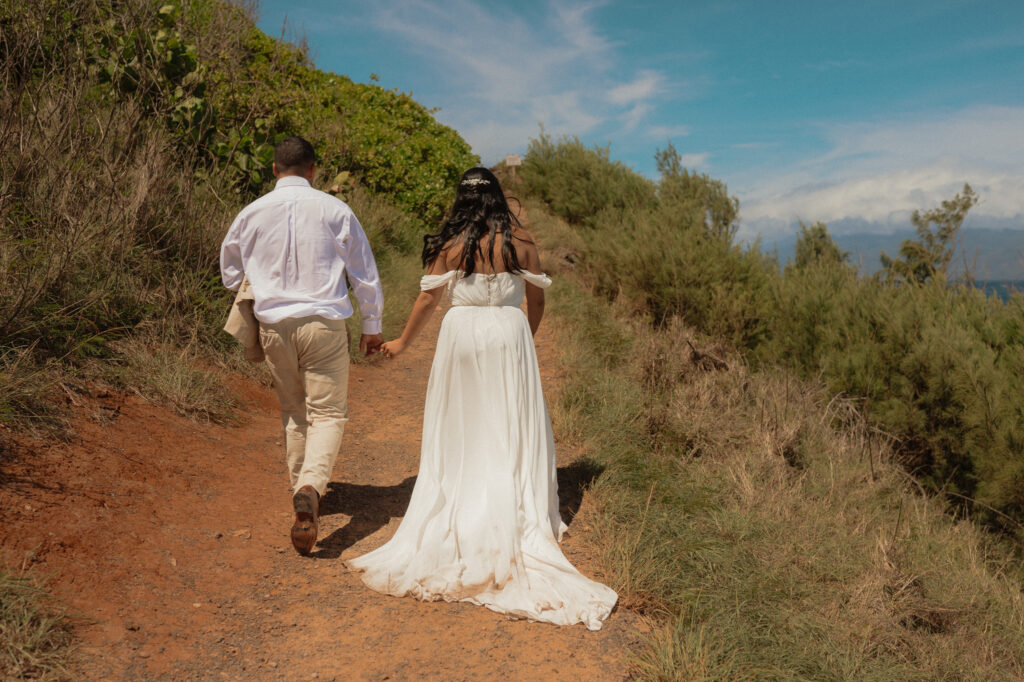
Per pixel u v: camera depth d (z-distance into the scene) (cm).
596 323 771
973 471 557
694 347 654
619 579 288
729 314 795
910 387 594
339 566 305
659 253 870
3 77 458
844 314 716
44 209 460
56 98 489
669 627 255
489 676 235
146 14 591
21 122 448
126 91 602
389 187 1216
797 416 563
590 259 1041
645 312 880
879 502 470
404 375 663
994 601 373
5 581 225
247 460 414
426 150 1323
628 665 242
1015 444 515
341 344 326
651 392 586
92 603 244
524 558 288
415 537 300
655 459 448
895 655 291
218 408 462
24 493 289
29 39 476
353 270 331
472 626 262
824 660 264
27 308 382
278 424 490
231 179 680
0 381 332
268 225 313
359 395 588
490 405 306
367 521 354
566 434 469
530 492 305
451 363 311
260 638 251
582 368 616
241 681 226
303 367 327
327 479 321
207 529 319
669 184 1420
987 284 675
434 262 315
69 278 439
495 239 309
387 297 873
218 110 683
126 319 481
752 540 358
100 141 502
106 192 504
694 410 539
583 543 329
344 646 249
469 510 300
